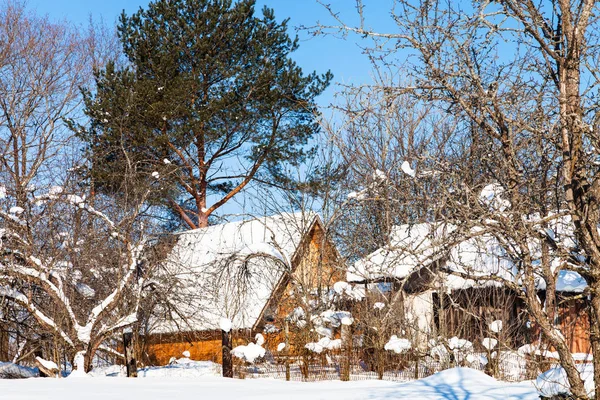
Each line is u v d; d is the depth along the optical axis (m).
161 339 29.78
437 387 14.17
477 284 8.32
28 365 26.45
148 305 24.41
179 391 16.16
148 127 33.47
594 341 6.47
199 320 26.30
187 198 38.00
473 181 7.42
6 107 35.84
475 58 7.35
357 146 24.44
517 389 13.15
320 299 21.91
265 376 20.78
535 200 7.07
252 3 37.34
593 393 7.39
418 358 18.77
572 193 6.39
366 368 20.67
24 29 38.50
